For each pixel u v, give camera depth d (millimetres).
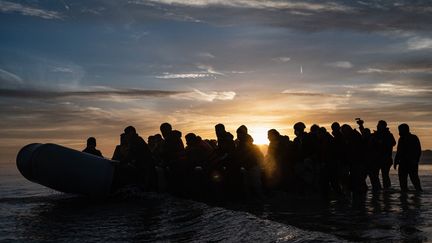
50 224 9086
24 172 13523
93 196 13609
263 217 9039
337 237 6688
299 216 9102
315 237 6641
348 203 11258
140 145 13891
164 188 13797
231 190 13109
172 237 7523
